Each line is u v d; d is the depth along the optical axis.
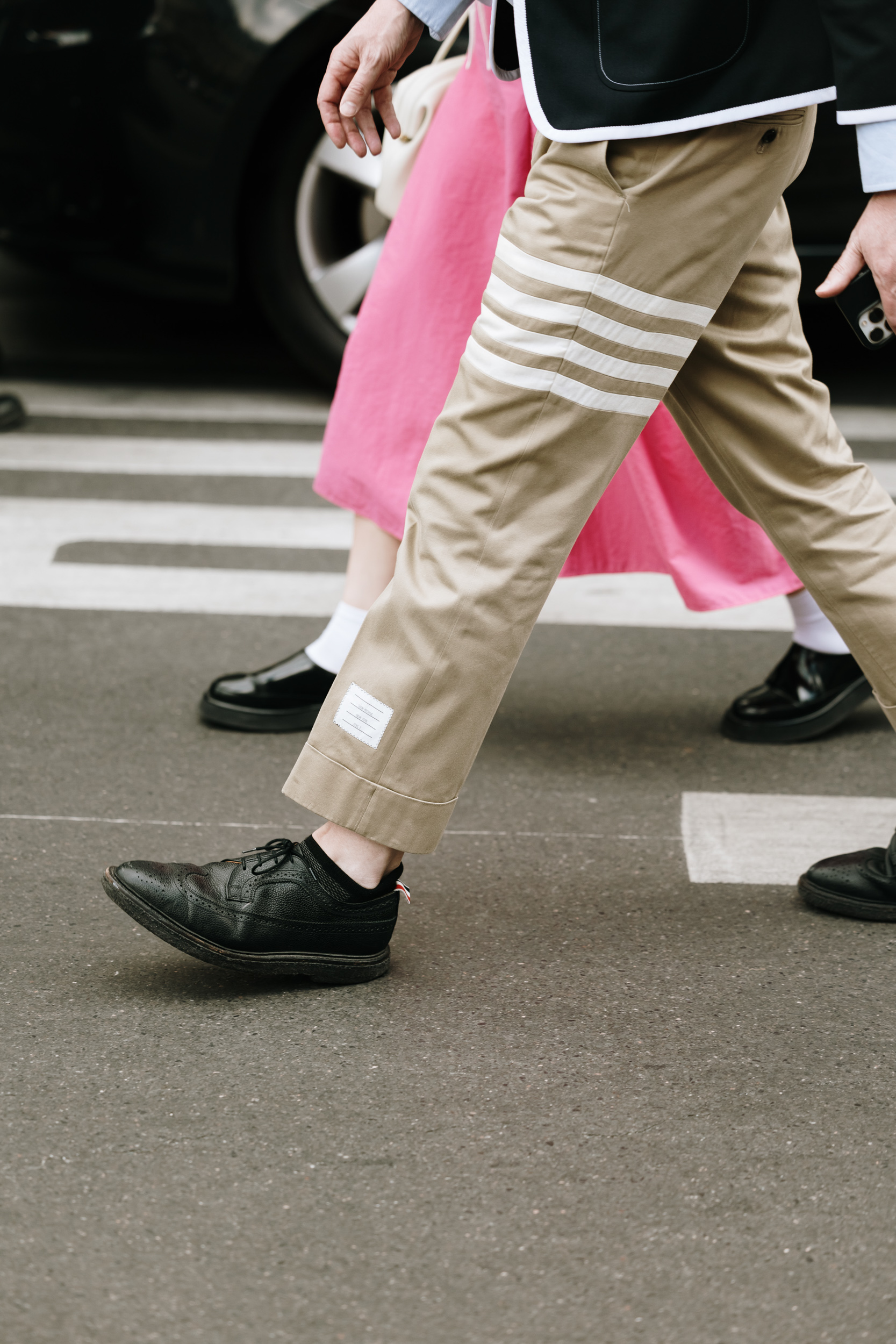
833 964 2.30
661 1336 1.56
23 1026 2.09
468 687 1.99
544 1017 2.13
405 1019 2.12
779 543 2.32
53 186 5.10
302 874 2.13
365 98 2.13
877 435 5.22
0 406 5.12
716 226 1.92
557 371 1.92
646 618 3.90
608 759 3.09
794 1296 1.61
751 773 3.04
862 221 1.93
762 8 1.83
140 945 2.33
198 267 5.20
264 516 4.49
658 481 2.93
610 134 1.83
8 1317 1.56
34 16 4.95
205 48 4.93
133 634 3.69
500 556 1.97
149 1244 1.67
